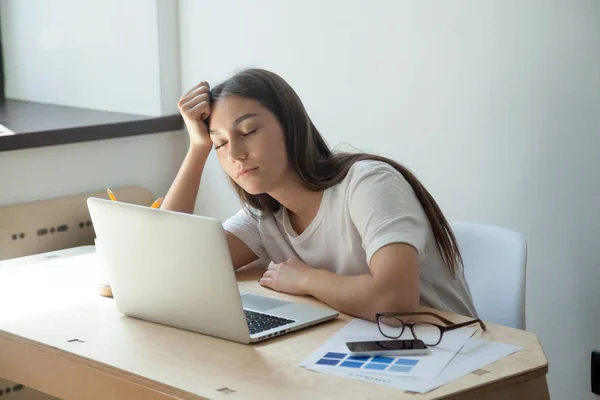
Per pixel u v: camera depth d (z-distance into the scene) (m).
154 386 1.35
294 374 1.35
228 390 1.30
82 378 1.48
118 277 1.66
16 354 1.60
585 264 2.21
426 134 2.47
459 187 2.42
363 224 1.68
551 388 2.34
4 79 3.45
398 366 1.36
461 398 1.27
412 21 2.43
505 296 1.89
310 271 1.78
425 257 1.77
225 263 1.46
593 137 2.14
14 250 2.55
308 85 2.72
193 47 2.98
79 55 3.18
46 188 2.70
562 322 2.28
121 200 2.83
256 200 1.91
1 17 3.43
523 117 2.26
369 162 1.78
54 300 1.81
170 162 3.06
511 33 2.25
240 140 1.73
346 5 2.57
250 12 2.81
